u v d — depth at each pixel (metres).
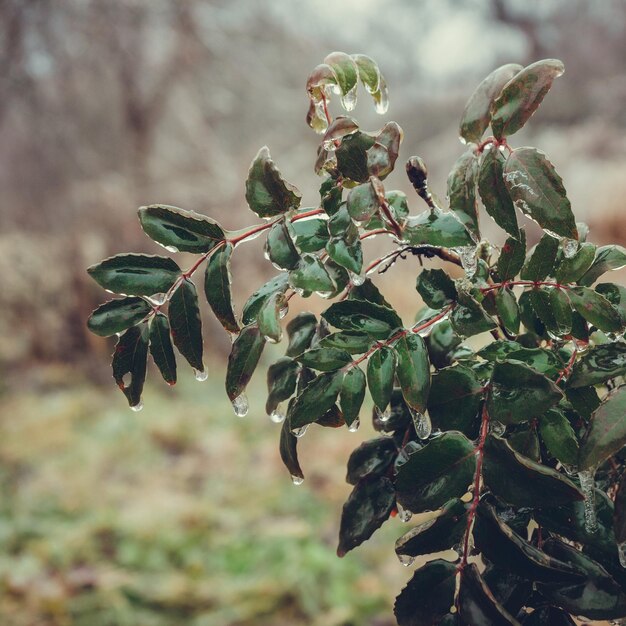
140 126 9.12
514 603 0.53
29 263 7.57
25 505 4.33
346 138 0.53
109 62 8.55
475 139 0.54
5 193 9.12
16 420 5.86
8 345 7.39
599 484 0.60
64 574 3.56
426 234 0.54
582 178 8.97
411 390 0.53
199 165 9.66
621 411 0.47
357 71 0.58
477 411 0.53
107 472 4.89
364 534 0.60
